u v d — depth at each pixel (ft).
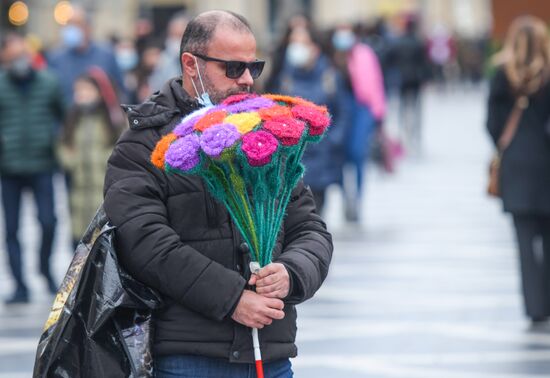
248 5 228.43
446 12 355.56
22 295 54.03
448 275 58.18
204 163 20.54
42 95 53.72
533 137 45.91
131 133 21.54
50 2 165.68
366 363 41.57
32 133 53.57
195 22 21.71
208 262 20.72
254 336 20.93
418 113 123.24
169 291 20.67
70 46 71.97
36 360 21.01
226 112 20.76
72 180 53.98
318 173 57.82
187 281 20.56
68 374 20.75
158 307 20.93
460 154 122.21
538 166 45.83
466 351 43.21
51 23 165.78
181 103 21.79
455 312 49.80
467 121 168.96
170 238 20.77
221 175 20.77
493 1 76.69
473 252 64.80
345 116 58.75
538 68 45.70
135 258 20.77
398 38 122.62
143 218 20.84
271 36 206.08
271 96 21.74
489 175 47.16
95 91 53.72
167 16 212.43
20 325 49.24
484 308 50.55
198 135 20.51
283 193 21.42
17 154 53.26
